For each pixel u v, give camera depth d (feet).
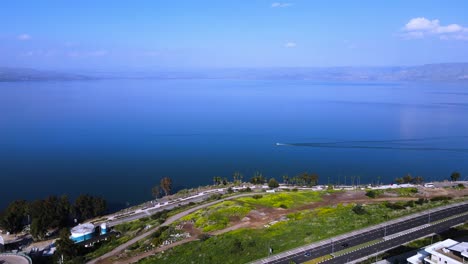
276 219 424.05
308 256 330.95
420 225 398.42
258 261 322.34
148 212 542.57
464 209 447.83
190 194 639.76
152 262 328.29
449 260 248.11
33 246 436.35
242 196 542.57
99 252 378.53
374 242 358.02
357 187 623.77
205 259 324.80
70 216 537.65
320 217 420.77
